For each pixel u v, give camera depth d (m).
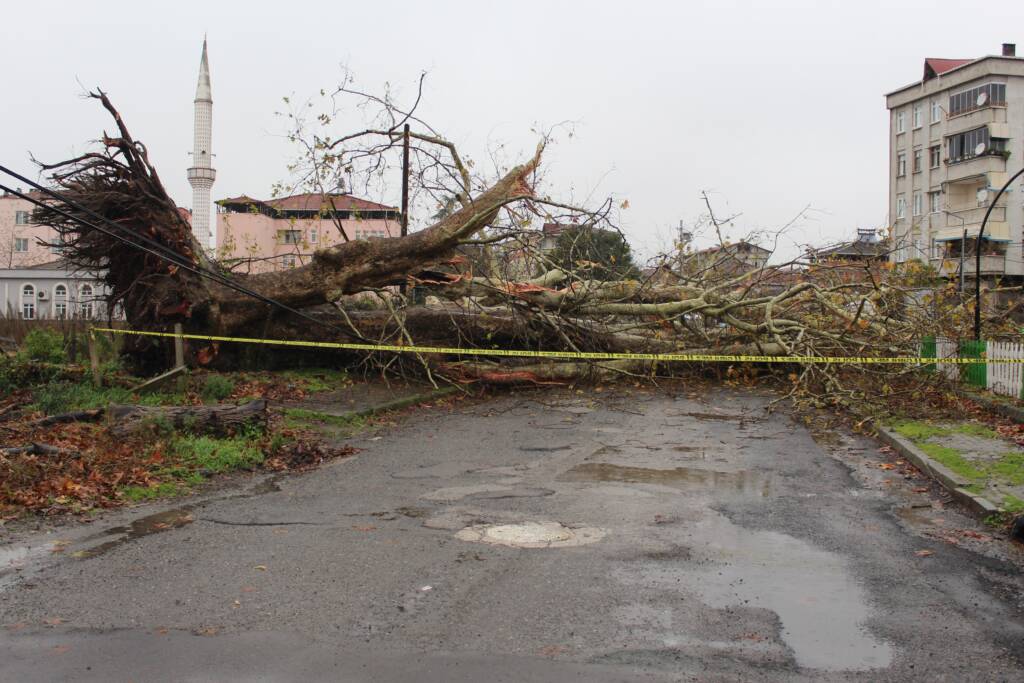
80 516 6.78
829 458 9.85
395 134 18.19
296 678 3.82
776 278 18.91
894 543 6.17
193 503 7.36
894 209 54.53
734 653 4.14
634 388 17.58
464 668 3.94
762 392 17.02
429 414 13.73
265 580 5.23
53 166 13.70
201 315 15.24
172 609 4.72
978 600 4.95
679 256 19.25
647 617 4.62
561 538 6.24
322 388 15.15
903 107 53.41
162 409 10.04
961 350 15.82
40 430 9.62
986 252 44.12
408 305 18.00
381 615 4.63
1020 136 46.47
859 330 17.20
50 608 4.72
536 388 17.44
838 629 4.47
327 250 15.80
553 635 4.36
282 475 8.70
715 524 6.69
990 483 7.87
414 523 6.68
